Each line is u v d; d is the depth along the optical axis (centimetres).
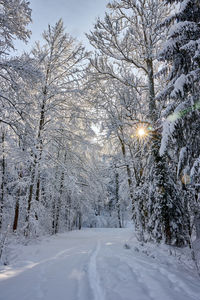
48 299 221
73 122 1223
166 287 273
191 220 734
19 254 527
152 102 873
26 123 738
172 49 491
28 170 1030
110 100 1045
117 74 1023
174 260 479
